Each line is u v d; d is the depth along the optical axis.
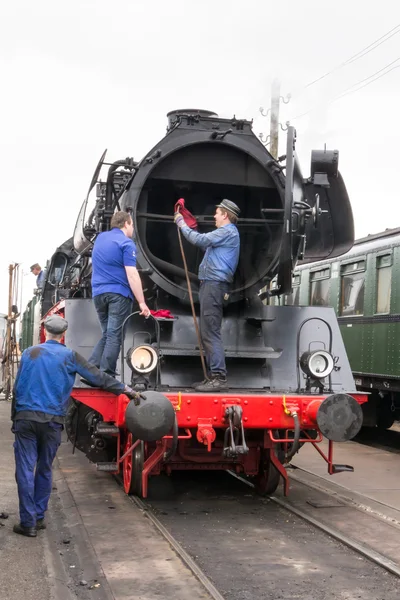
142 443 6.67
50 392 5.43
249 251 7.62
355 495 7.32
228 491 7.52
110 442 7.37
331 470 6.52
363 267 12.09
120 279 6.50
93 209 8.35
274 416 6.20
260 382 6.95
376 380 11.68
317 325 7.47
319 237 7.95
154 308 7.26
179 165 7.23
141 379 6.39
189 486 7.75
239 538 5.68
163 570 4.83
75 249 9.83
